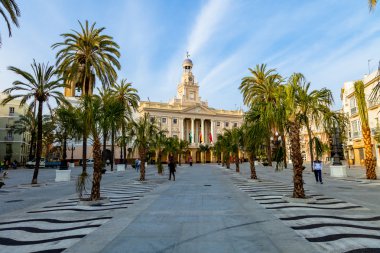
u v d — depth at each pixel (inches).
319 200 403.2
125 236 223.8
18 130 2020.2
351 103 1487.5
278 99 454.9
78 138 748.0
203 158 3289.9
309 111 494.3
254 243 201.6
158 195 478.9
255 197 442.9
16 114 2411.4
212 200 413.4
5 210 377.4
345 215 297.6
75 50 882.8
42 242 217.9
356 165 1462.8
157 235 225.3
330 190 521.3
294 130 427.5
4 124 2367.1
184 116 3289.9
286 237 216.4
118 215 312.0
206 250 187.0
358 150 1471.5
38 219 306.8
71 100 1445.6
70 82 901.8
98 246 200.7
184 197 449.7
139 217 296.0
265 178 852.0
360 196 440.1
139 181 767.1
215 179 839.7
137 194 503.5
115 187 651.5
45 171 1552.7
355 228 242.7
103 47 903.7
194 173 1176.2
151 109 3107.8
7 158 2322.8
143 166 796.6
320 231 233.6
